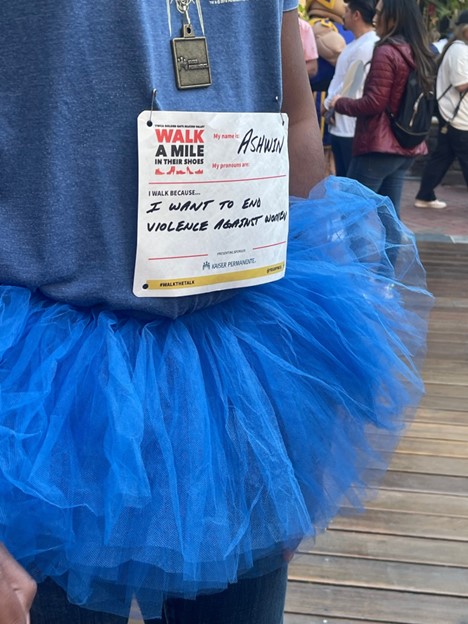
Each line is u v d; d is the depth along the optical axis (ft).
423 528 7.59
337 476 3.72
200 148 3.01
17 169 2.89
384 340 3.92
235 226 3.19
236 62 3.14
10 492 2.78
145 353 3.12
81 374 3.03
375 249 4.16
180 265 3.09
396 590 6.78
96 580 3.11
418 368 4.32
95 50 2.79
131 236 3.01
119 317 3.21
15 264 2.96
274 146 3.29
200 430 3.07
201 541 3.00
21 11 2.72
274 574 3.80
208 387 3.29
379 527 7.56
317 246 4.05
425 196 22.94
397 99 12.98
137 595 3.28
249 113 3.13
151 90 2.86
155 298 3.10
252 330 3.51
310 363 3.62
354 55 14.61
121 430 2.83
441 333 12.69
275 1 3.23
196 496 2.98
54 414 2.91
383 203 4.23
